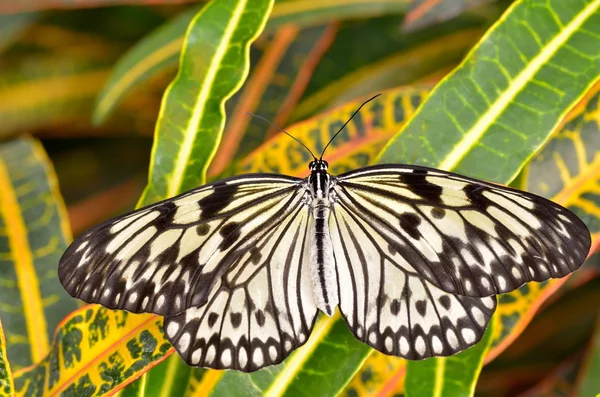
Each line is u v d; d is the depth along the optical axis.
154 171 0.51
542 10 0.50
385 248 0.51
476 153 0.50
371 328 0.50
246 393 0.50
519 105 0.50
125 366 0.49
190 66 0.50
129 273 0.49
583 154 0.51
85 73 0.64
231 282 0.50
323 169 0.51
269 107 0.58
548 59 0.50
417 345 0.49
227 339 0.49
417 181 0.50
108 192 0.64
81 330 0.50
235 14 0.50
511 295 0.50
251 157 0.52
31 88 0.63
